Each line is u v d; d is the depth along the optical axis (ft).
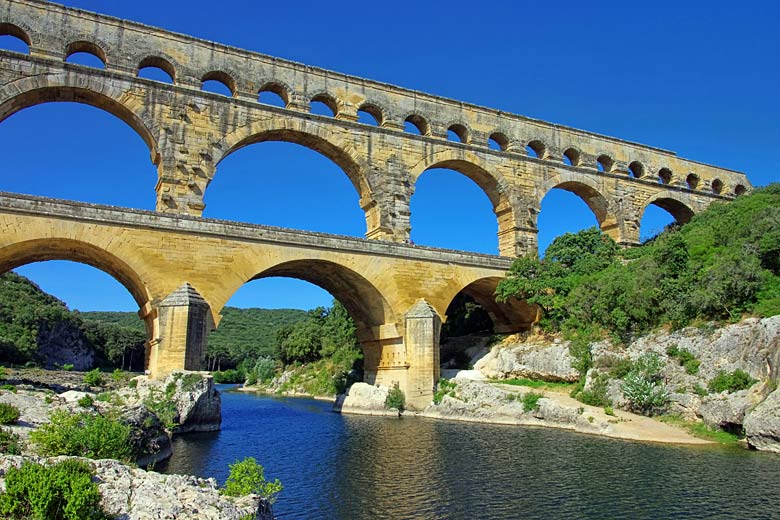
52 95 139.74
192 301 122.72
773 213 142.41
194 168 147.74
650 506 64.54
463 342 201.36
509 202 190.08
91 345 410.52
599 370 136.46
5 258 120.57
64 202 118.11
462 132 192.44
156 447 86.94
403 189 173.06
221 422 135.64
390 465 85.92
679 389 119.03
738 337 115.44
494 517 61.57
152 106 146.30
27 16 137.90
